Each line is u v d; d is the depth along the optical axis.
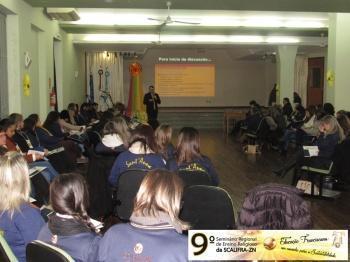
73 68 12.34
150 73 18.97
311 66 17.64
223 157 10.30
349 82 8.86
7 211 2.35
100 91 16.69
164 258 1.74
